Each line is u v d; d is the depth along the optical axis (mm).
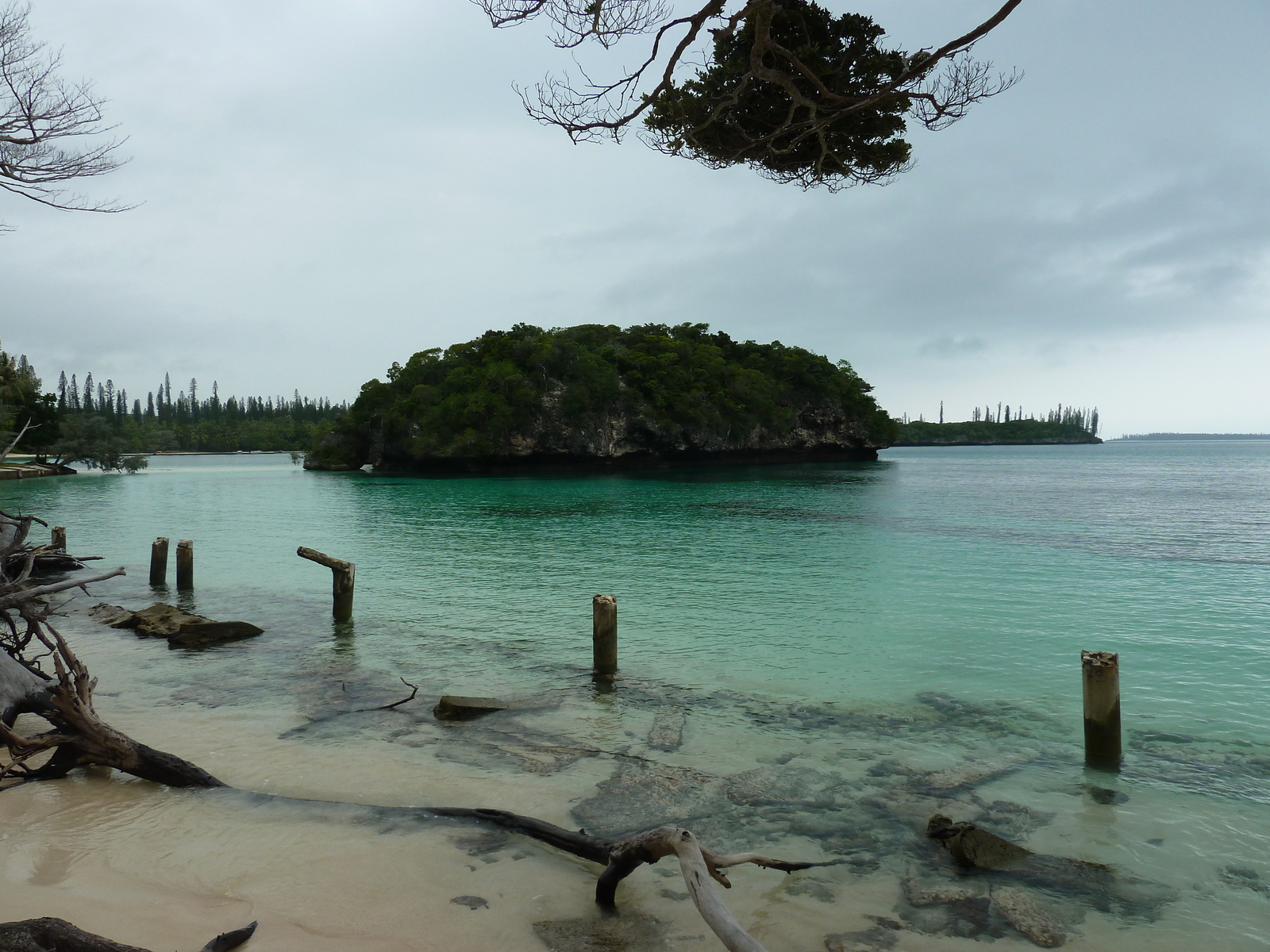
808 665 12227
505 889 5543
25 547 17047
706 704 10242
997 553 26078
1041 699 10508
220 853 5973
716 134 7551
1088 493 57875
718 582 20203
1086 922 5293
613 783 7582
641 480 73125
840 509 43750
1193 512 42656
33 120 6922
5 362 49781
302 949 4711
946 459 153750
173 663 11938
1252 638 14211
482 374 87312
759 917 5305
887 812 6980
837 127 7305
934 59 6023
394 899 5359
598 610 11453
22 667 7914
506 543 28531
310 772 7738
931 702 10359
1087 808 7109
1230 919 5328
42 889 5285
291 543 28172
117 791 7152
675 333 120375
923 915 5348
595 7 5938
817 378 117375
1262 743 8844
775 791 7422
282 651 12812
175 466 108438
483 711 9648
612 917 5230
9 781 7309
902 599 17859
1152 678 11641
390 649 13055
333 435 97000
